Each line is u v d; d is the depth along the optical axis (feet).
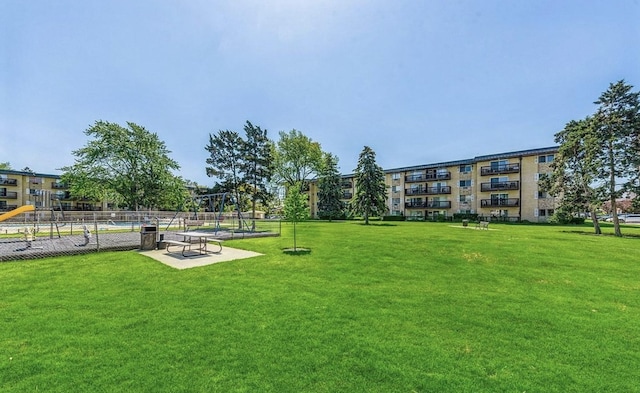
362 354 11.04
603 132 69.26
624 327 14.10
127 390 8.61
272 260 29.66
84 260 28.09
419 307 16.49
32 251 29.73
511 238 54.24
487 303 17.38
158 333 12.51
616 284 22.33
